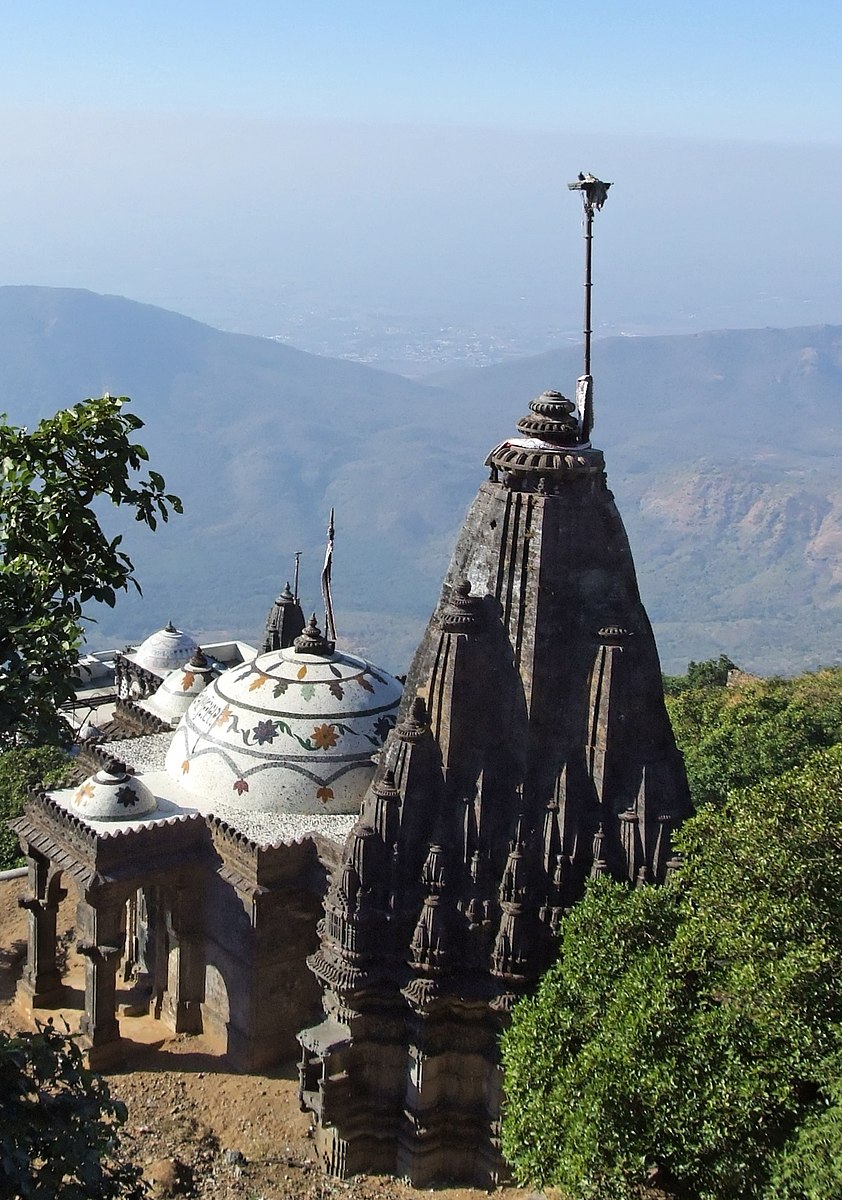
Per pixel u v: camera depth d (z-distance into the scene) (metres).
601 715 33.72
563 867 33.56
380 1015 35.06
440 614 35.62
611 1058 27.39
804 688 77.19
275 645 53.84
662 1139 27.00
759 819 29.67
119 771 43.47
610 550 34.69
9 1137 20.02
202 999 43.78
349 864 34.72
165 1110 39.41
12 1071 21.31
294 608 54.03
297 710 44.59
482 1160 35.06
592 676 33.97
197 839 42.81
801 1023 26.59
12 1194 20.06
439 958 33.78
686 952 28.53
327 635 47.91
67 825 42.81
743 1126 26.17
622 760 33.91
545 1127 28.67
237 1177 35.94
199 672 56.69
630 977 28.91
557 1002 30.12
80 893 41.53
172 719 55.44
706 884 29.58
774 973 26.81
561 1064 29.31
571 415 35.06
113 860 41.28
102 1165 22.81
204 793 44.69
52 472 24.30
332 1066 35.06
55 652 24.45
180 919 42.97
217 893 42.28
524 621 34.19
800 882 28.48
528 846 33.94
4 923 52.06
